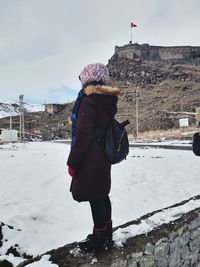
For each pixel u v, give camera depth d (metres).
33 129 128.75
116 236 4.48
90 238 4.00
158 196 10.27
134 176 13.62
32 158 22.08
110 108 3.68
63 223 7.60
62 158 22.25
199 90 106.50
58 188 11.20
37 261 3.80
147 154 24.14
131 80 125.56
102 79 3.73
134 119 88.44
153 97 108.12
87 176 3.57
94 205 3.77
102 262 3.77
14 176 13.69
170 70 126.31
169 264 4.81
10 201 9.18
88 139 3.47
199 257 5.68
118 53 139.75
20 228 7.00
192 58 135.88
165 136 58.81
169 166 16.78
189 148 30.28
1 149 34.25
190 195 10.46
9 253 6.20
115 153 3.69
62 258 3.85
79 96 3.71
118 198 9.87
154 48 136.75
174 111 88.88
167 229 4.89
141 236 4.56
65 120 124.31
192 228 5.48
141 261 4.22
